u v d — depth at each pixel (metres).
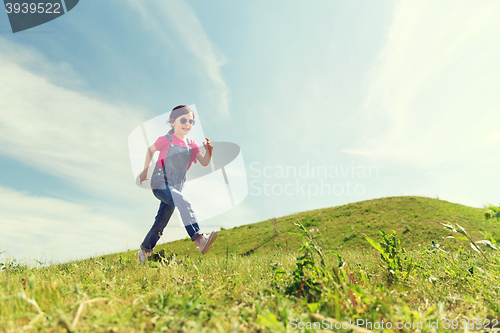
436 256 2.99
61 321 1.12
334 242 11.34
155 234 3.97
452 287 2.11
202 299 1.48
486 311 1.59
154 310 1.36
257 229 16.56
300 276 1.74
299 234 1.97
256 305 1.42
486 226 8.70
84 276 2.48
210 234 3.57
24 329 1.11
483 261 2.64
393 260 2.22
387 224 12.84
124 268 3.12
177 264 3.01
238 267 2.77
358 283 1.92
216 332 1.13
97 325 1.15
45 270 3.06
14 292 1.72
